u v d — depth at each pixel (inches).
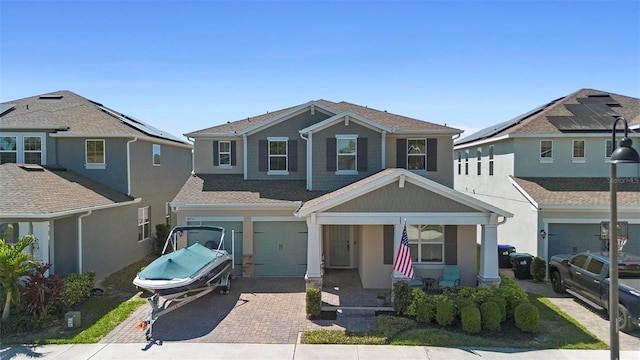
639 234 645.9
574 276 522.3
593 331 430.6
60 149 737.0
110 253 683.4
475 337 410.0
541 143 746.2
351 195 509.7
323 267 683.4
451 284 544.7
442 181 716.7
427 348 388.5
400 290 475.5
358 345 395.5
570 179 734.5
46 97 892.0
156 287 445.7
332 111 730.2
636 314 406.9
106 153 740.7
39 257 532.7
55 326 443.5
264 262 665.0
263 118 839.7
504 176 796.0
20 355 374.6
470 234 588.1
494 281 507.5
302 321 459.5
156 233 852.6
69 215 581.6
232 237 662.5
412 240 592.4
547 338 410.0
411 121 769.6
